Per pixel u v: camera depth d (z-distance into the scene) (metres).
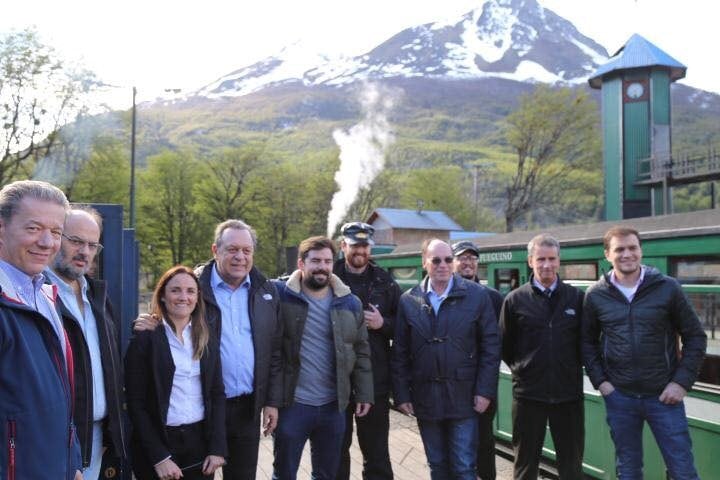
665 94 25.77
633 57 25.86
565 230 6.67
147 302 31.05
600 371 4.18
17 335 2.17
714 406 4.39
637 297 4.00
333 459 4.26
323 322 4.22
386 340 4.81
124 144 33.78
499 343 4.46
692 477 3.86
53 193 2.39
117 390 3.24
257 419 3.81
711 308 4.50
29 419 2.13
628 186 25.88
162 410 3.35
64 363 2.35
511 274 6.93
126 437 3.54
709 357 4.50
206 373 3.51
